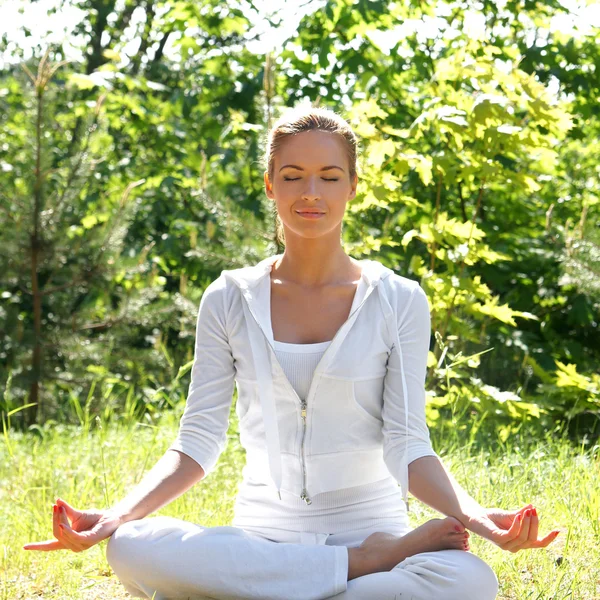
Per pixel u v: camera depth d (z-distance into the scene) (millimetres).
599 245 7395
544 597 3453
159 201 13070
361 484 3314
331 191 3273
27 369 9844
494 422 6926
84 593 3850
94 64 18328
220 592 2941
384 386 3344
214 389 3420
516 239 10133
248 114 11531
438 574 2857
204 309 3453
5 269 9852
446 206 10031
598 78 10422
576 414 7656
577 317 9398
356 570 3000
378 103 10422
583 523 4258
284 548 2980
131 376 10297
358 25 10820
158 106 13188
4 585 3924
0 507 5266
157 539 3000
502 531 2855
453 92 7129
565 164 12828
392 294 3352
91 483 5523
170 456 3305
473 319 8180
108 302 10672
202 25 12344
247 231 8422
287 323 3346
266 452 3324
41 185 9742
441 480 3117
